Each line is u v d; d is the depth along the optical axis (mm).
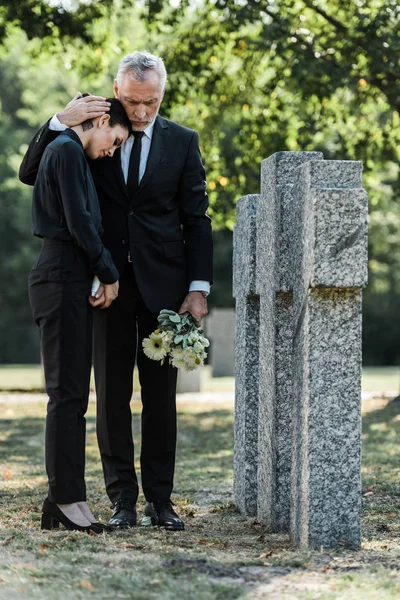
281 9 14562
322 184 4582
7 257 41438
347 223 4527
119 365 5441
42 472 7922
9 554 4465
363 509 6121
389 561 4461
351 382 4652
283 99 16578
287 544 4895
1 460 8773
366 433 10648
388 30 13672
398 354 43406
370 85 15344
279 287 5055
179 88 16438
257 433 5840
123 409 5473
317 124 16266
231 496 6668
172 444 5480
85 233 4969
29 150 5355
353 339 4648
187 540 4980
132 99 5176
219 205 17812
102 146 5188
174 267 5430
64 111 5234
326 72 14094
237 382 6098
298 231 4793
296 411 4844
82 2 15523
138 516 5719
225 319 19609
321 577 4141
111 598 3740
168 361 5402
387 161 17266
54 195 5062
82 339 5062
